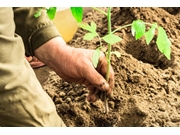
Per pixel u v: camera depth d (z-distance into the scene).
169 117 1.02
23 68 0.92
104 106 1.15
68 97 1.24
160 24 1.44
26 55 1.33
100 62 1.10
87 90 1.23
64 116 1.18
